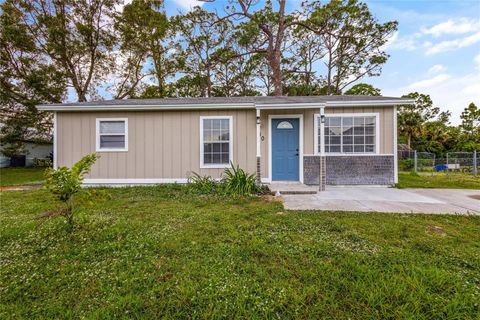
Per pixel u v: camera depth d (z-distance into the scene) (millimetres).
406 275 2057
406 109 21844
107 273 2195
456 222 3498
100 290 1941
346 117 7008
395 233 3045
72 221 3291
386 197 5410
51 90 12773
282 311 1676
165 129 7250
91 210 4312
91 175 7223
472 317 1596
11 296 1878
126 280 2057
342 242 2789
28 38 12570
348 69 17484
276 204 4742
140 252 2596
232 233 3104
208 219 3764
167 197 5582
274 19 14289
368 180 6910
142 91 16828
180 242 2844
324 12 14578
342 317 1611
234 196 5555
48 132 15086
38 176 11344
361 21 15609
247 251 2578
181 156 7238
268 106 6438
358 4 15055
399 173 11141
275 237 2961
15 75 12727
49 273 2191
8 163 17969
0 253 2572
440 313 1620
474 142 18172
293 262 2330
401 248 2617
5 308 1748
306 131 7086
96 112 7227
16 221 3668
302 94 18703
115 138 7289
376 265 2236
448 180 8492
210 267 2256
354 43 16203
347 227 3271
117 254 2559
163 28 15703
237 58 17734
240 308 1699
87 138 7223
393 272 2107
